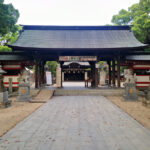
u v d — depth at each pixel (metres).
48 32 21.98
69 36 20.95
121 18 32.56
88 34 21.56
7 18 18.03
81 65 37.84
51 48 16.83
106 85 24.22
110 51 18.50
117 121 7.33
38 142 5.00
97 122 7.17
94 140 5.16
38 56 18.39
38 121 7.33
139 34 26.88
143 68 19.53
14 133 5.80
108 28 22.66
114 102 12.84
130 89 13.48
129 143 4.94
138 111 9.44
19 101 13.48
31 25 22.39
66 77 44.06
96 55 18.42
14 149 4.54
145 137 5.42
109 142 5.00
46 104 11.80
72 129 6.22
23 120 7.52
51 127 6.46
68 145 4.77
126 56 20.08
